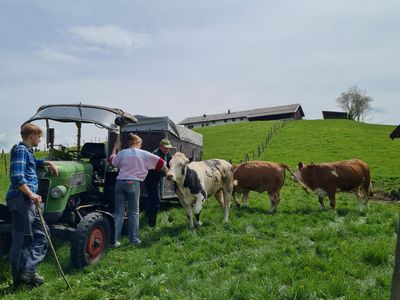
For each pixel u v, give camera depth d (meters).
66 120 8.65
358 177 12.95
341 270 6.47
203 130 62.47
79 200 8.09
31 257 6.18
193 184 9.55
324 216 11.78
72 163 7.70
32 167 6.22
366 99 111.00
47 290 5.97
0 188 18.73
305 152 37.28
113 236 7.86
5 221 7.14
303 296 5.47
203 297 5.59
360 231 9.52
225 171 10.89
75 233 6.83
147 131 13.30
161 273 6.75
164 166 8.83
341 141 43.53
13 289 6.12
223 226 10.08
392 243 8.00
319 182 12.91
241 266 6.86
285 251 7.83
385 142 42.31
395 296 4.23
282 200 16.23
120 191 8.37
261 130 55.31
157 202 10.23
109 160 8.62
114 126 8.61
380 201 18.11
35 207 6.20
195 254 7.69
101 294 5.82
